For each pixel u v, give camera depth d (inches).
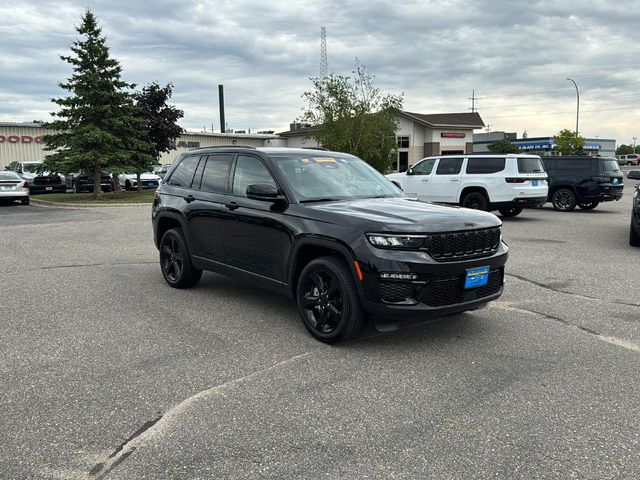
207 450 117.9
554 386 150.6
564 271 310.5
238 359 171.8
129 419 132.0
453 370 162.2
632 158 3486.7
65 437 123.5
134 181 1159.0
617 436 123.1
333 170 228.1
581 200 686.5
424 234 169.8
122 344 186.1
